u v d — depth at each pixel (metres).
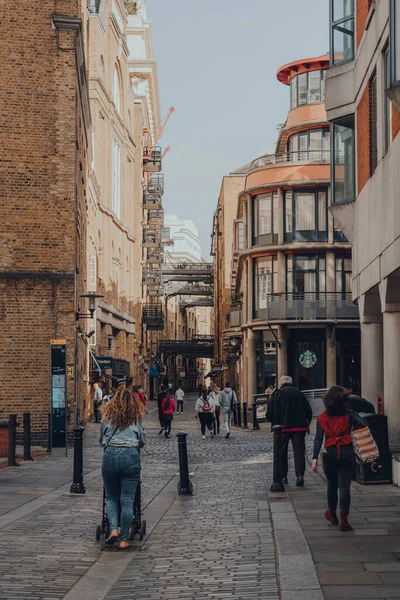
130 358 61.03
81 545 9.12
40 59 24.52
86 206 35.41
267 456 20.31
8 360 23.88
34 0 24.53
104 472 9.06
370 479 13.22
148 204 71.50
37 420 23.77
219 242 80.44
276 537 8.91
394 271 12.87
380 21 13.94
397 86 9.92
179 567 7.98
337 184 17.97
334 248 39.84
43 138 24.45
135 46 74.75
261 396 35.16
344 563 7.58
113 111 50.88
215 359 85.44
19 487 13.84
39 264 24.22
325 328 39.78
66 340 23.00
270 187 40.75
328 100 17.95
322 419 9.40
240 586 7.05
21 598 6.92
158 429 34.19
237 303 49.09
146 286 75.75
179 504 12.30
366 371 16.34
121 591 7.16
